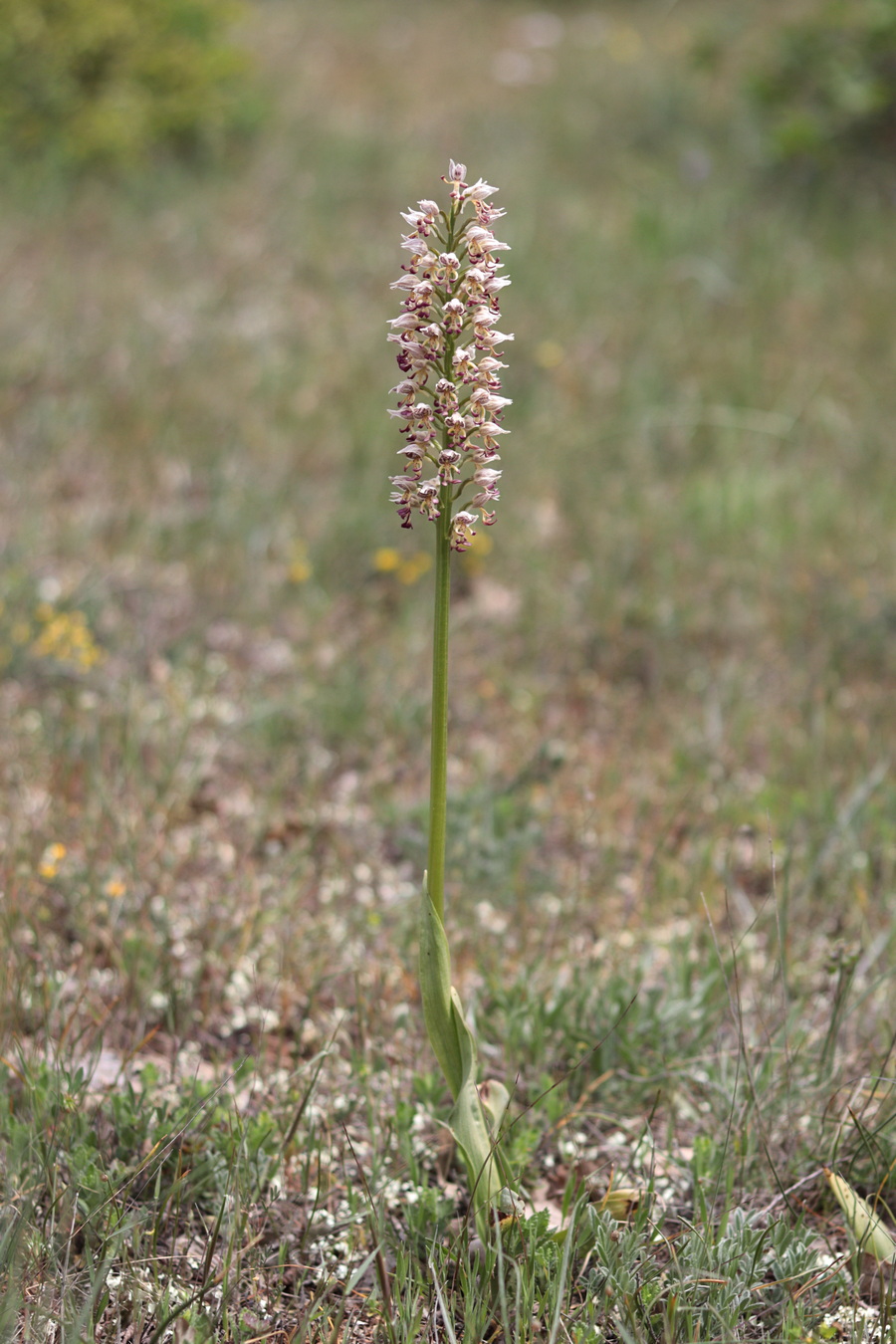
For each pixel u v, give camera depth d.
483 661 5.60
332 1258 2.71
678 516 6.72
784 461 7.29
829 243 10.17
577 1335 2.45
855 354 8.52
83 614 5.46
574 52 15.53
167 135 11.40
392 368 8.18
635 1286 2.53
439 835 2.59
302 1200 2.89
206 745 4.88
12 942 3.43
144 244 9.79
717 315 9.12
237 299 9.09
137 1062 3.36
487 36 16.22
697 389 7.97
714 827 4.48
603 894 4.21
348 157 11.66
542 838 4.21
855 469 7.19
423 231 2.38
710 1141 2.98
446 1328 2.46
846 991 3.33
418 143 12.22
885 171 11.24
